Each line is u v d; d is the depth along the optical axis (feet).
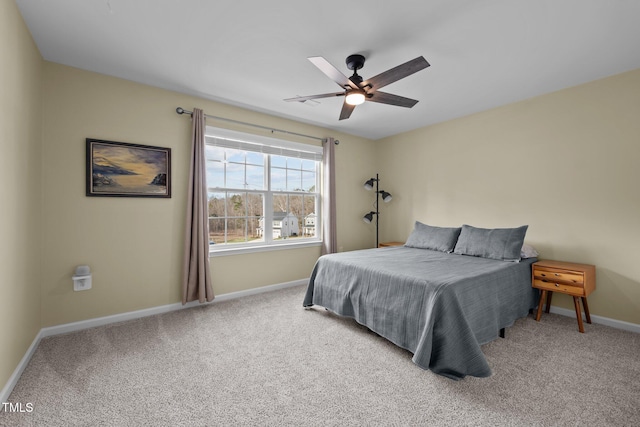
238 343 7.73
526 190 10.93
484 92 10.29
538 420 4.88
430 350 6.26
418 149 14.80
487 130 12.08
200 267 10.39
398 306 7.37
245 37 7.11
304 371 6.40
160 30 6.84
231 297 11.60
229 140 11.62
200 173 10.42
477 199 12.44
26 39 6.57
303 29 6.77
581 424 4.79
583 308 9.37
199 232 10.39
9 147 5.63
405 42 7.25
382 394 5.60
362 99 7.83
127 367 6.51
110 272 9.06
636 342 7.79
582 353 7.18
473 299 7.06
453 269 8.25
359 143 16.37
